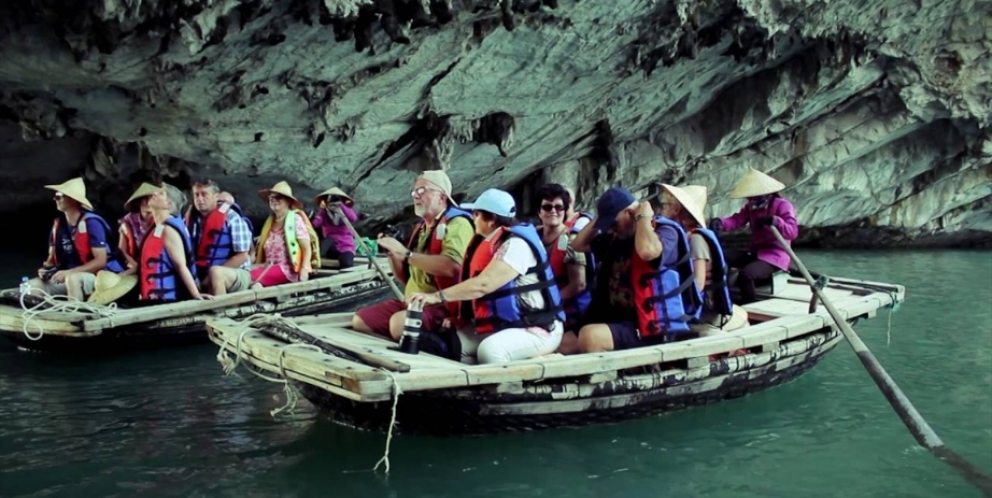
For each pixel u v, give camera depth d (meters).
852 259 12.74
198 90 8.59
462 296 4.46
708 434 5.01
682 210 5.44
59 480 4.18
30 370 6.07
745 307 6.33
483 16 8.84
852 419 5.32
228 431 4.85
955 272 11.38
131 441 4.70
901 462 4.68
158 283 6.68
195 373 6.03
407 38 7.99
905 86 11.65
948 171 12.94
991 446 4.93
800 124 12.51
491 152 11.45
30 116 8.72
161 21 7.18
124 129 9.30
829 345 6.09
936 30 11.22
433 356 4.56
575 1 8.98
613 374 4.69
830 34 10.70
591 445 4.76
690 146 12.37
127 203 7.14
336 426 4.90
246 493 4.08
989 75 11.48
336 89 9.16
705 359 5.04
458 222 4.93
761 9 9.90
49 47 7.54
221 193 7.41
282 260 7.74
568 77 10.20
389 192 11.80
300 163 10.53
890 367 6.47
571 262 5.18
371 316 5.22
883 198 13.37
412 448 4.60
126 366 6.19
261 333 4.92
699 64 10.84
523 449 4.65
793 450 4.81
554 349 4.75
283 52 8.44
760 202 6.58
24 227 13.23
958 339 7.37
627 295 5.02
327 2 7.41
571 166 12.51
